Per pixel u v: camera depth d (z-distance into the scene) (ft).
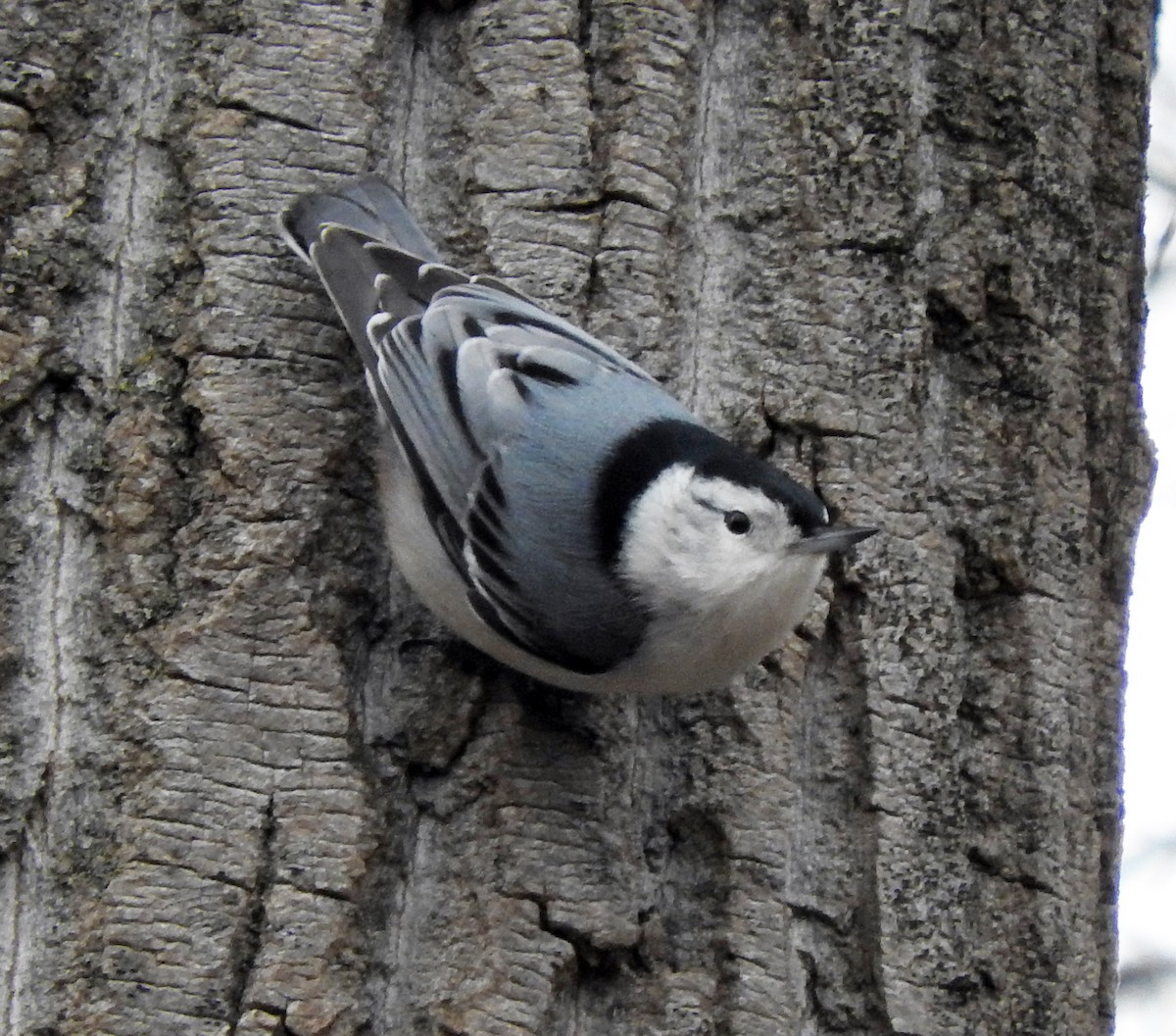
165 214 12.03
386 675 11.95
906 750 11.98
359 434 12.05
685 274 12.74
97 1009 10.59
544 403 12.10
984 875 12.01
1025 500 12.59
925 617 12.20
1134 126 13.83
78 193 11.80
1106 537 13.28
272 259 12.05
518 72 12.70
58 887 10.80
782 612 11.60
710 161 12.87
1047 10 13.35
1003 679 12.32
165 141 12.12
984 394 12.76
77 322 11.66
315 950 10.87
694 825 11.89
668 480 11.76
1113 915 12.73
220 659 11.25
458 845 11.55
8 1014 10.59
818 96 12.84
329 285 11.83
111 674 11.17
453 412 11.98
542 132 12.64
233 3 12.34
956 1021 11.66
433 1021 11.05
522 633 11.68
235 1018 10.69
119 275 11.83
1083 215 13.25
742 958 11.52
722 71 12.98
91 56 12.01
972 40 13.15
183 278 11.95
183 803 10.96
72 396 11.59
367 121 12.51
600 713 12.04
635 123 12.65
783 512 11.55
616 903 11.48
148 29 12.19
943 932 11.75
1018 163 13.05
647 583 11.62
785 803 11.87
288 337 11.96
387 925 11.28
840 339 12.53
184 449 11.66
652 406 12.16
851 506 12.30
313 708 11.33
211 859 10.91
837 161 12.76
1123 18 13.85
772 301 12.65
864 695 12.04
